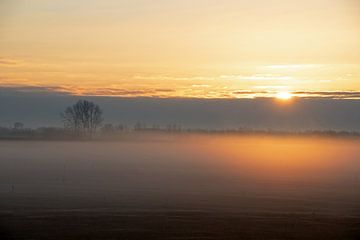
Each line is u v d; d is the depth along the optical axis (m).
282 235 27.73
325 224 30.52
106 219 31.39
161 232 27.58
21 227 28.89
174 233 27.67
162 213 33.75
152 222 30.45
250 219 31.91
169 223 30.19
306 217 32.81
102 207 36.12
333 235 27.70
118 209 35.25
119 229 28.67
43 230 28.22
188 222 30.77
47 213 33.38
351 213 34.69
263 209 36.28
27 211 34.09
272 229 29.22
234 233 27.44
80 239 26.08
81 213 33.41
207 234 27.75
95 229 28.42
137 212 34.12
